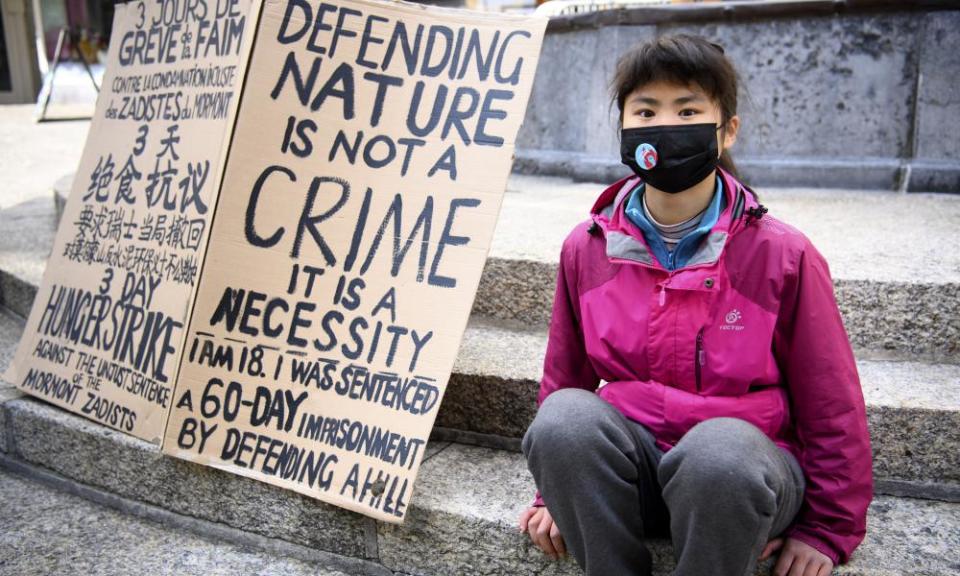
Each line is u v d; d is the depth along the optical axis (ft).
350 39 7.75
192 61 9.24
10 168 20.77
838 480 5.59
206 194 8.52
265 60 7.86
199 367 7.77
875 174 13.58
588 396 5.80
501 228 10.85
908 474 6.96
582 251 6.22
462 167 7.29
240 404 7.63
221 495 7.79
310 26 7.82
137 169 9.50
